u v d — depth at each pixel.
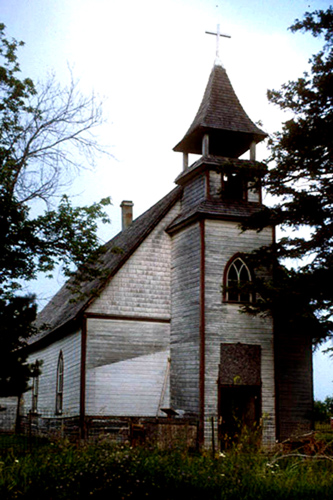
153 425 20.72
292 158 22.77
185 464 13.05
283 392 24.95
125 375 26.05
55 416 30.02
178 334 26.14
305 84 23.34
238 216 25.27
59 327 28.64
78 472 11.65
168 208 28.05
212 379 23.81
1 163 25.81
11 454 14.80
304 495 11.18
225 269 24.97
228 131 26.89
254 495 11.06
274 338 25.03
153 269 27.36
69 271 26.61
